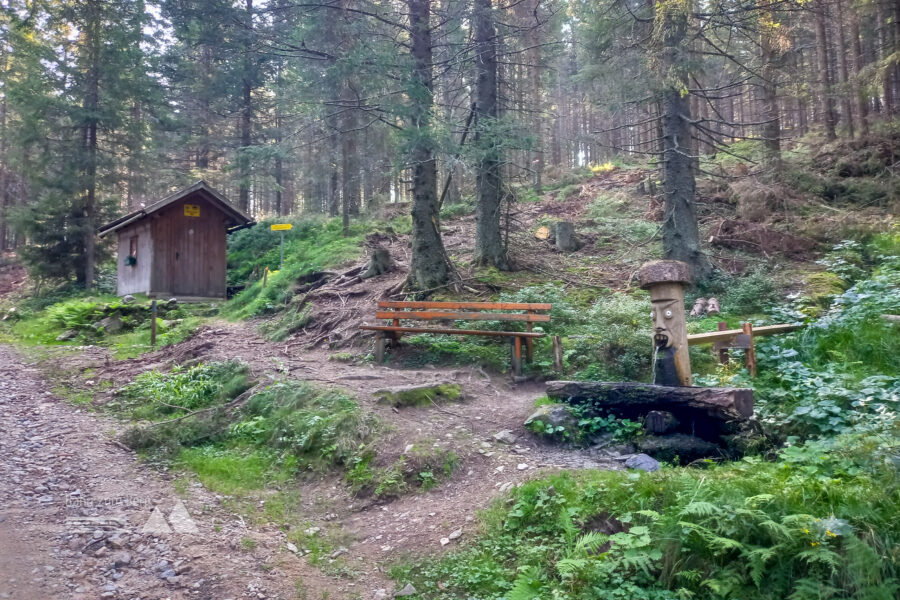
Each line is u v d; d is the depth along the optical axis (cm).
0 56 2531
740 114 3098
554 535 441
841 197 1620
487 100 1276
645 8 1237
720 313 1023
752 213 1533
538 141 1188
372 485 578
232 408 777
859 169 1695
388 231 1842
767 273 1192
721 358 798
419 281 1187
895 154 1666
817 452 482
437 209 1221
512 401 757
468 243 1600
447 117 1182
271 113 3003
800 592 343
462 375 848
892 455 429
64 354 1155
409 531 498
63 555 432
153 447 680
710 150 2328
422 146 1057
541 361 877
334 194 2439
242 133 2564
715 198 1708
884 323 779
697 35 1123
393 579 442
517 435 649
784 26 1236
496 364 892
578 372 825
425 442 616
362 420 664
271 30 1557
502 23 1281
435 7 1402
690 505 389
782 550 365
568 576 393
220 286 1881
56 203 1981
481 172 1313
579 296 1141
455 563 443
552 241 1596
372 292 1248
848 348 761
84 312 1438
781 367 734
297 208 3978
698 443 587
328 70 1145
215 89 2575
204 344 1069
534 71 2197
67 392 873
